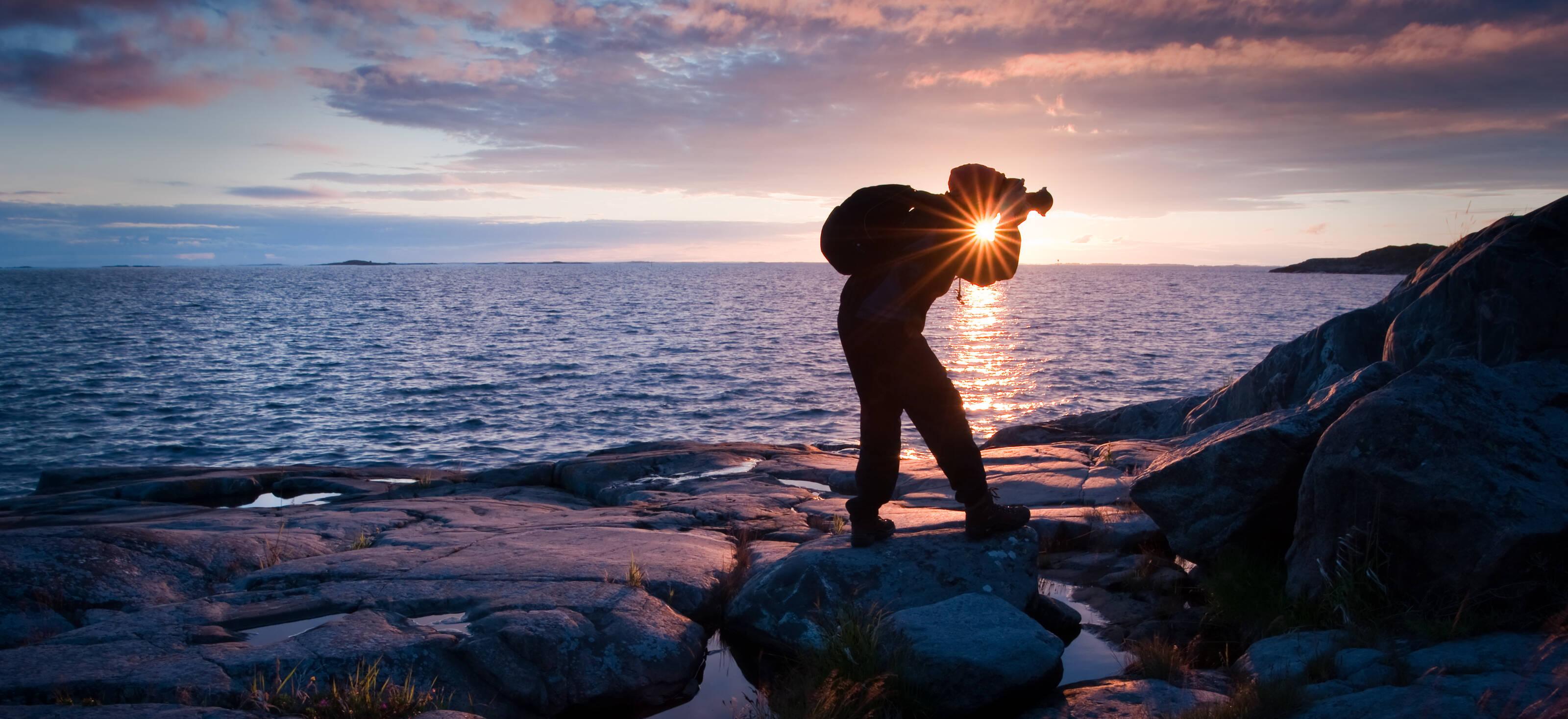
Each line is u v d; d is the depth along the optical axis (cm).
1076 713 348
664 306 9638
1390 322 923
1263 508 497
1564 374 504
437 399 2847
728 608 482
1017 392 3005
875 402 446
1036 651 366
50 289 15138
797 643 438
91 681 329
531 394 2959
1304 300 10912
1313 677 347
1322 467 438
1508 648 336
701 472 990
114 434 2256
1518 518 372
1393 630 384
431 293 13838
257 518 703
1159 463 559
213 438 2212
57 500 892
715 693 412
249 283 19850
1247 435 499
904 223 408
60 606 437
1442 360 475
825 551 474
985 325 6356
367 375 3456
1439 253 924
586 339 5194
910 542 475
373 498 937
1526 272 683
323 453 2050
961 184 406
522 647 384
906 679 359
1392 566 406
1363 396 499
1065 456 938
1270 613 444
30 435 2233
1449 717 277
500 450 2073
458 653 377
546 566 509
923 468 914
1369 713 290
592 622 420
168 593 478
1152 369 3616
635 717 386
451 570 501
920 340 437
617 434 2272
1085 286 18400
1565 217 693
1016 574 462
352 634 384
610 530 626
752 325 6525
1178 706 344
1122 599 530
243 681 339
